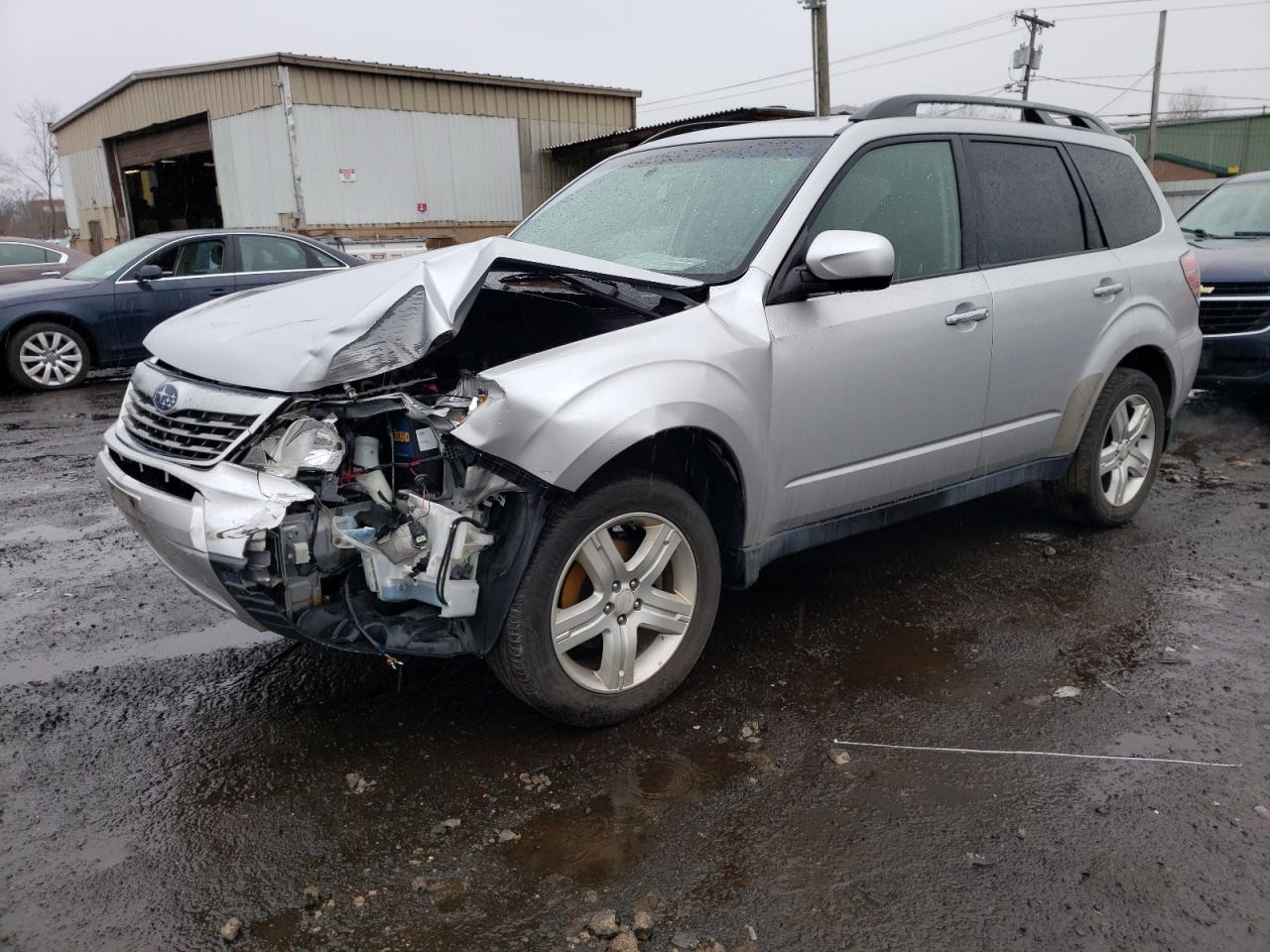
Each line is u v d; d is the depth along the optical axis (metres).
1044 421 4.45
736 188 3.78
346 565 2.80
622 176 4.36
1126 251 4.78
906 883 2.47
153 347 3.39
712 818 2.74
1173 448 6.93
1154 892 2.42
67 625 4.11
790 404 3.39
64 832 2.72
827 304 3.53
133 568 4.79
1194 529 5.12
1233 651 3.72
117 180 26.19
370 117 19.97
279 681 3.58
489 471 2.79
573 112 23.11
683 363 3.09
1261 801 2.79
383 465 2.82
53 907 2.42
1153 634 3.88
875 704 3.36
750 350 3.25
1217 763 2.98
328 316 2.91
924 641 3.84
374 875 2.53
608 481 3.03
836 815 2.75
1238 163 45.25
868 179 3.77
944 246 3.98
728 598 4.27
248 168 20.30
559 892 2.46
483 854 2.60
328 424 2.72
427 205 21.05
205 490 2.65
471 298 2.87
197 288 10.60
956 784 2.89
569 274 3.09
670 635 3.32
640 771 2.97
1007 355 4.12
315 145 19.31
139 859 2.60
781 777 2.93
